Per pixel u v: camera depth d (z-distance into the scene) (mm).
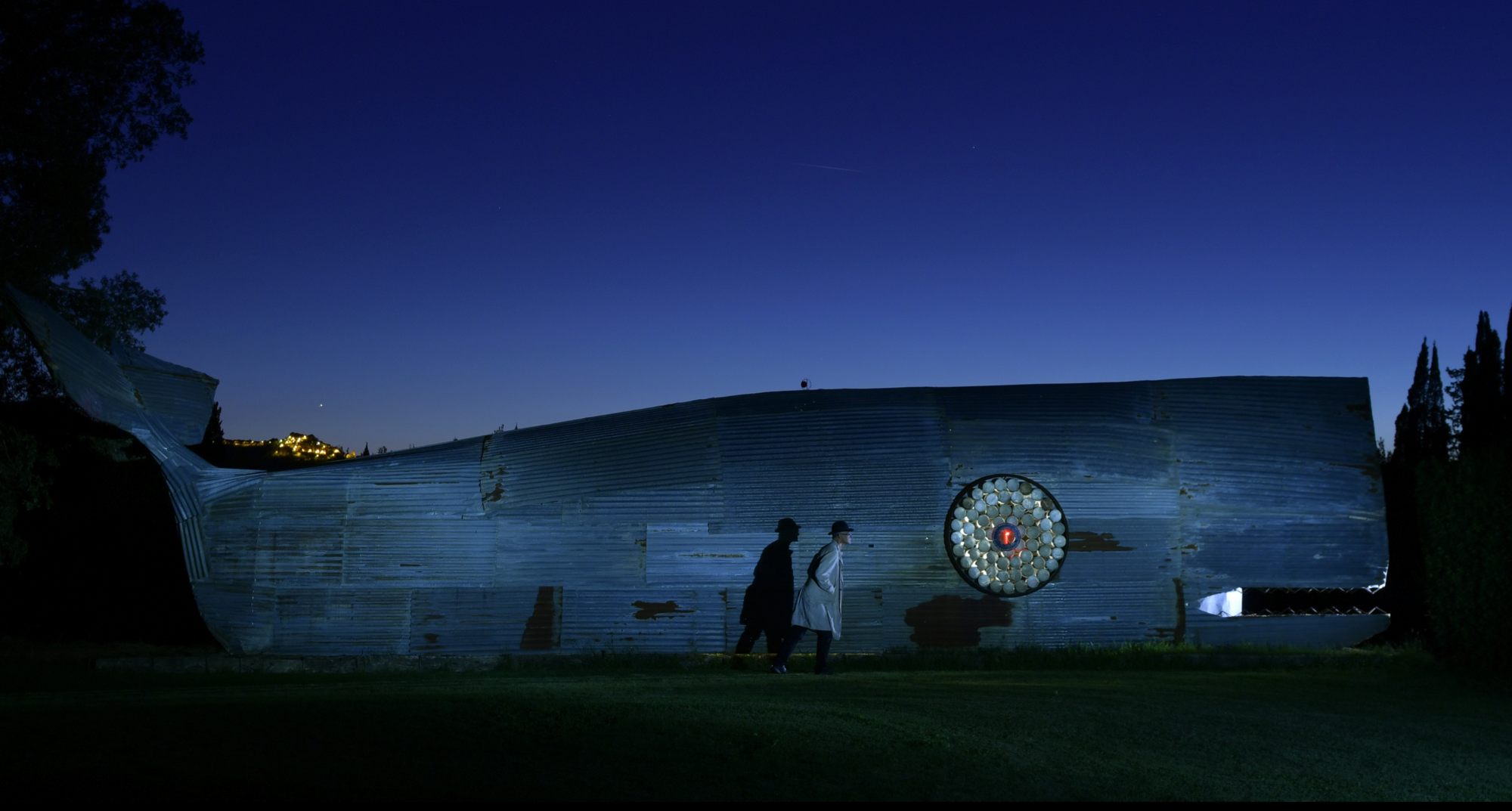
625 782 5711
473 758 6094
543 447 14328
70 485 19750
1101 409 14562
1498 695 10852
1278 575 14164
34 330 12391
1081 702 9172
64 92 15406
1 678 11797
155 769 5500
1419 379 37406
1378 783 6758
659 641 13727
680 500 14062
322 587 13594
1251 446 14445
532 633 13688
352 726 6828
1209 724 8398
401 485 13906
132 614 17797
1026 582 13945
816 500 14070
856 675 11844
